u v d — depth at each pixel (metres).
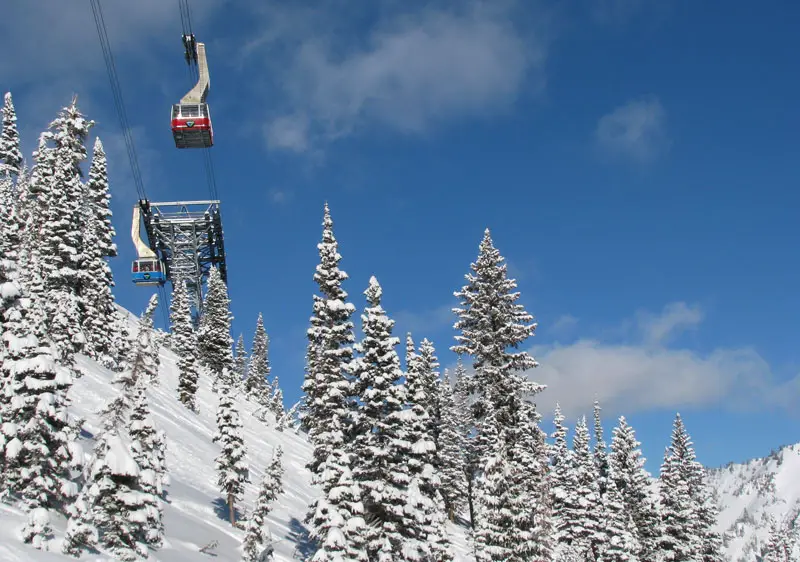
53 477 25.52
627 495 57.03
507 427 33.56
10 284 27.97
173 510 40.75
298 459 74.12
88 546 25.50
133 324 81.62
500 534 32.94
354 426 35.56
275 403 98.75
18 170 80.75
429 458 36.78
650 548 55.28
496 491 33.31
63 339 50.81
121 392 27.89
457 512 73.12
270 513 50.56
